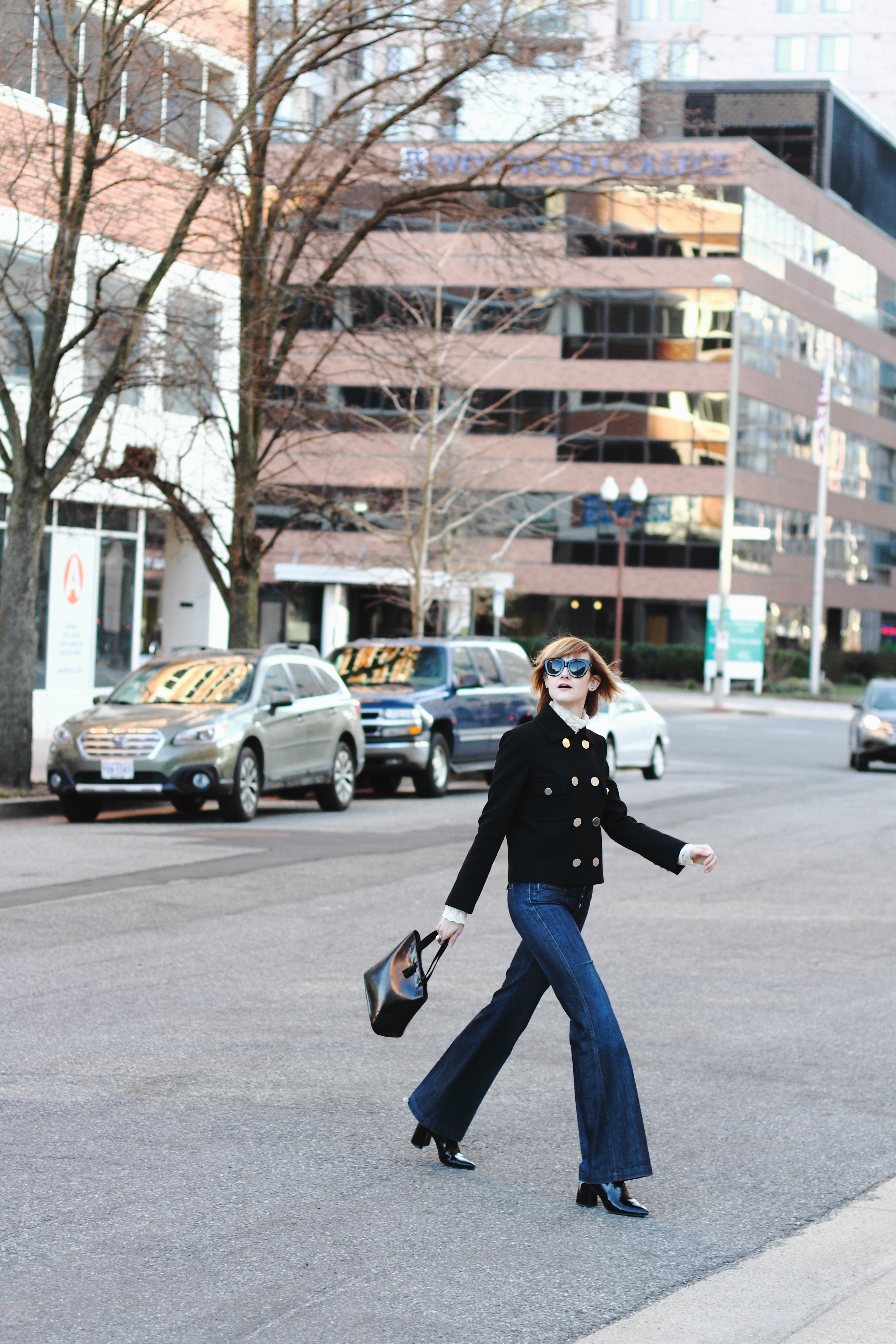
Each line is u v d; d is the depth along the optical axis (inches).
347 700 775.1
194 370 805.9
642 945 417.4
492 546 2234.3
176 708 685.9
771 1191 221.6
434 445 1285.7
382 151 933.8
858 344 3112.7
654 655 2511.1
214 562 973.2
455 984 359.6
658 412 2573.8
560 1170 228.7
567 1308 175.9
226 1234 197.0
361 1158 230.7
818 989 363.3
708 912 476.7
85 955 379.6
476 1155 235.1
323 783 750.5
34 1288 177.5
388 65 903.7
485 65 784.3
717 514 2568.9
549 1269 188.4
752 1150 241.3
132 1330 166.4
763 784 981.2
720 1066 292.0
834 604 3029.0
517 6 775.7
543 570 2608.3
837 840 673.0
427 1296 178.5
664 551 2588.6
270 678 715.4
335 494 1277.1
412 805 812.6
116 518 1060.5
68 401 754.2
